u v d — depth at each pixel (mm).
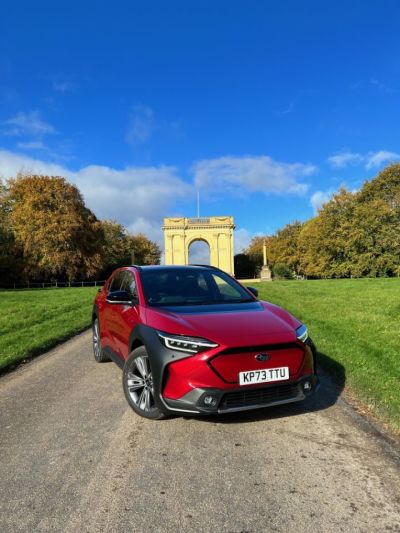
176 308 4785
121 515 2779
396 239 47344
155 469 3398
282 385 4000
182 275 5820
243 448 3750
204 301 5168
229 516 2742
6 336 9609
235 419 4441
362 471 3287
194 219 71188
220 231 70938
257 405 3920
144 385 4508
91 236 50875
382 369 5992
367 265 48719
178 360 3922
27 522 2723
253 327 4152
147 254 89938
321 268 54000
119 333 5531
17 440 4043
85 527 2660
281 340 3994
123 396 5363
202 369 3807
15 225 47812
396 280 28203
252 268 89750
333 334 8617
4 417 4703
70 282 50438
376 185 49281
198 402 3787
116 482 3205
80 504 2920
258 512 2777
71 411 4840
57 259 45688
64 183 48812
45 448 3844
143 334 4379
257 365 3898
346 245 50281
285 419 4406
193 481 3195
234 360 3846
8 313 13852
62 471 3398
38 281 51438
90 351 8445
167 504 2896
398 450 3641
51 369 6965
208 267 6297
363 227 49156
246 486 3107
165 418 4508
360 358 6562
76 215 47938
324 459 3502
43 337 9555
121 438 4031
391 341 7730
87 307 16453
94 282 53500
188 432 4137
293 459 3516
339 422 4285
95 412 4785
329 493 2984
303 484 3115
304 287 24062
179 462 3510
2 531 2635
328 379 5809
